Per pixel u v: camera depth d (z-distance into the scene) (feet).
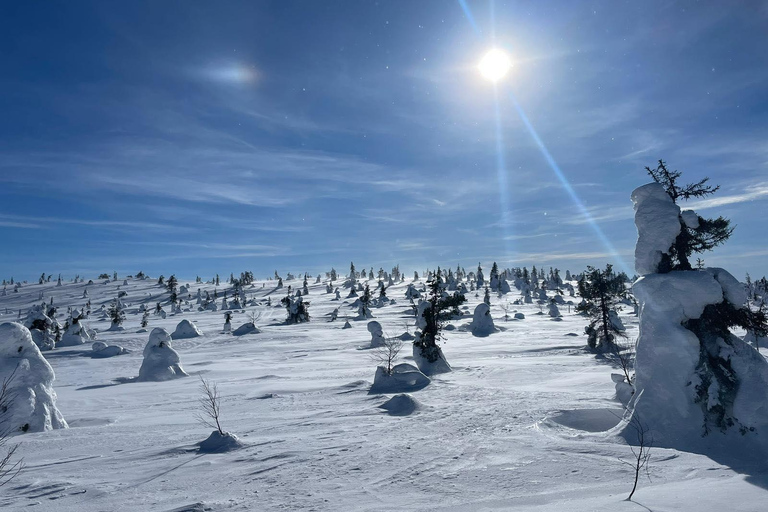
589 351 144.25
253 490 37.06
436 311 114.83
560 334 204.03
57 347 214.28
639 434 44.27
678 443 42.52
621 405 62.54
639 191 52.80
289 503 33.88
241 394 90.53
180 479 40.70
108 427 64.80
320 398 82.17
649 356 47.29
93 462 47.01
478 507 31.55
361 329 256.11
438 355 112.98
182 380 118.62
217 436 52.01
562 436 48.78
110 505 35.22
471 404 68.13
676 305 46.75
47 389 67.56
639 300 51.11
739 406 42.14
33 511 34.71
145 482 40.37
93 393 102.37
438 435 51.65
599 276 144.77
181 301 502.79
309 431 56.70
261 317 354.33
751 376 43.62
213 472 42.24
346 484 37.52
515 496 33.32
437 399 74.43
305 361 149.69
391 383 89.71
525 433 50.44
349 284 593.42
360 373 115.75
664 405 45.19
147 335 246.88
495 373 104.68
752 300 252.62
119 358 178.60
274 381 107.86
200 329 272.51
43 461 48.08
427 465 41.34
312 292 558.56
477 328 220.64
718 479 34.53
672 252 50.78
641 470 37.32
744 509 28.04
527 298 403.95
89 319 406.82
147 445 53.06
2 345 66.64
